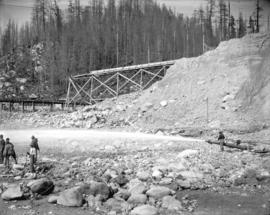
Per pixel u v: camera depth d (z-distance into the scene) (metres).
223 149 25.77
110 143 31.28
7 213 12.53
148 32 100.81
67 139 34.12
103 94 70.62
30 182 15.56
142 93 56.22
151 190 14.52
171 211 12.85
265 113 36.84
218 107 41.38
